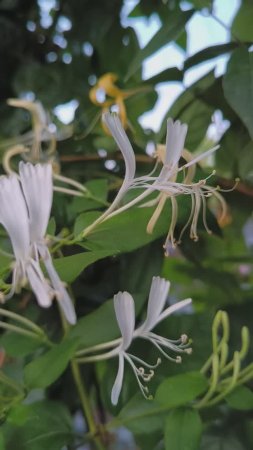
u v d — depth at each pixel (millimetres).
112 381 416
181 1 549
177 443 374
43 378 373
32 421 385
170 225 374
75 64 563
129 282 447
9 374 414
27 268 318
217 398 386
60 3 572
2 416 378
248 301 478
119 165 480
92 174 475
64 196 444
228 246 567
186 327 427
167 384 384
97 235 374
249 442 454
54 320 448
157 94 524
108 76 451
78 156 480
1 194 311
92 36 566
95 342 389
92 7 567
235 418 461
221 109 454
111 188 443
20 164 312
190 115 463
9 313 380
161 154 368
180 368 416
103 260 480
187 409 383
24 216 313
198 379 386
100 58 566
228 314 467
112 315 394
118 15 565
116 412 410
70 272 347
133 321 357
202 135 468
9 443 376
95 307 470
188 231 461
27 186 312
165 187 351
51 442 383
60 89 556
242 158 452
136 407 396
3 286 345
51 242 371
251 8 487
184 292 579
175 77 436
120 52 566
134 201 356
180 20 422
